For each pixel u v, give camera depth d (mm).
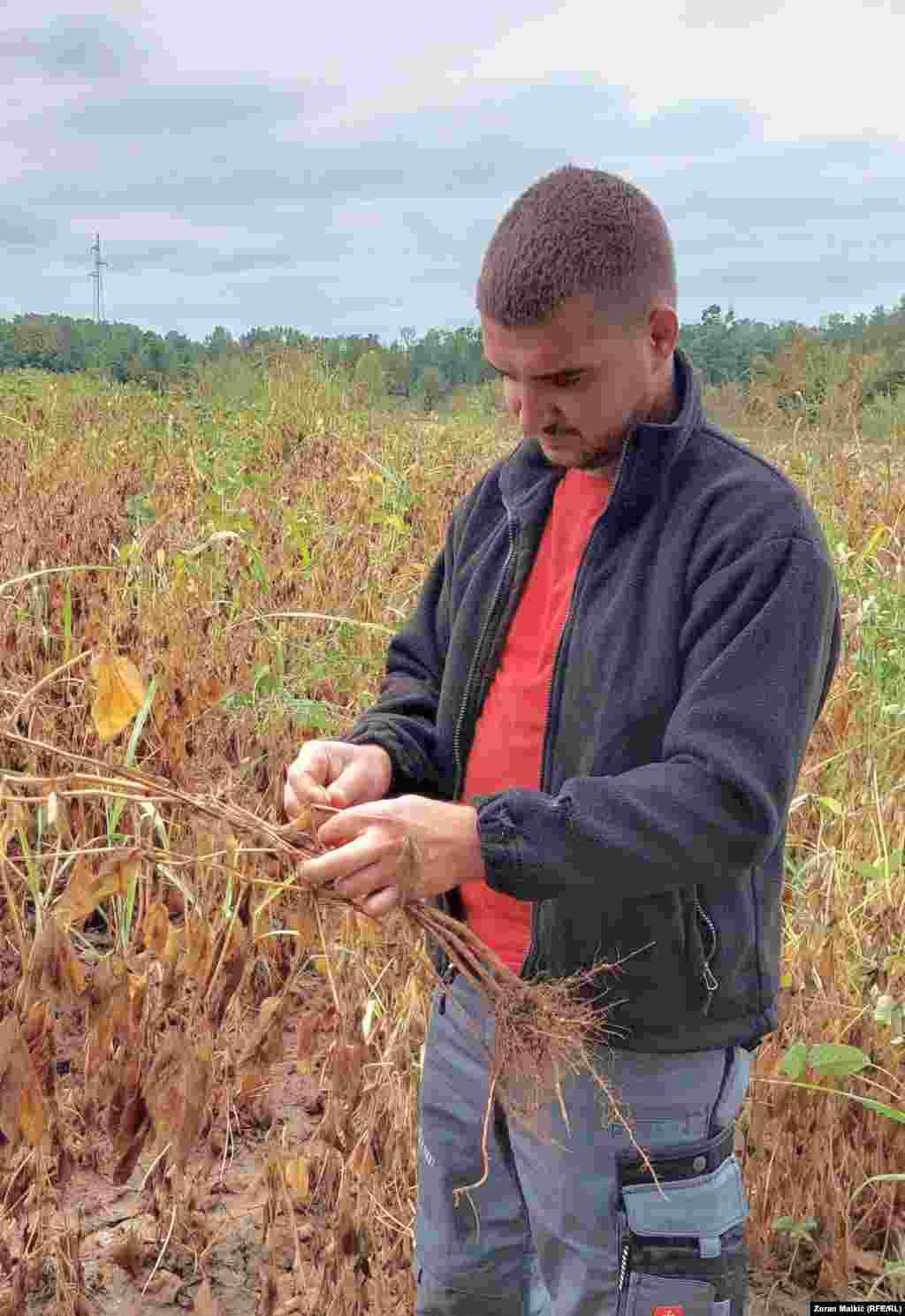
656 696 1497
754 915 1583
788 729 1396
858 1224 2719
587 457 1557
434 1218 1912
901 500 6578
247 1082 1562
